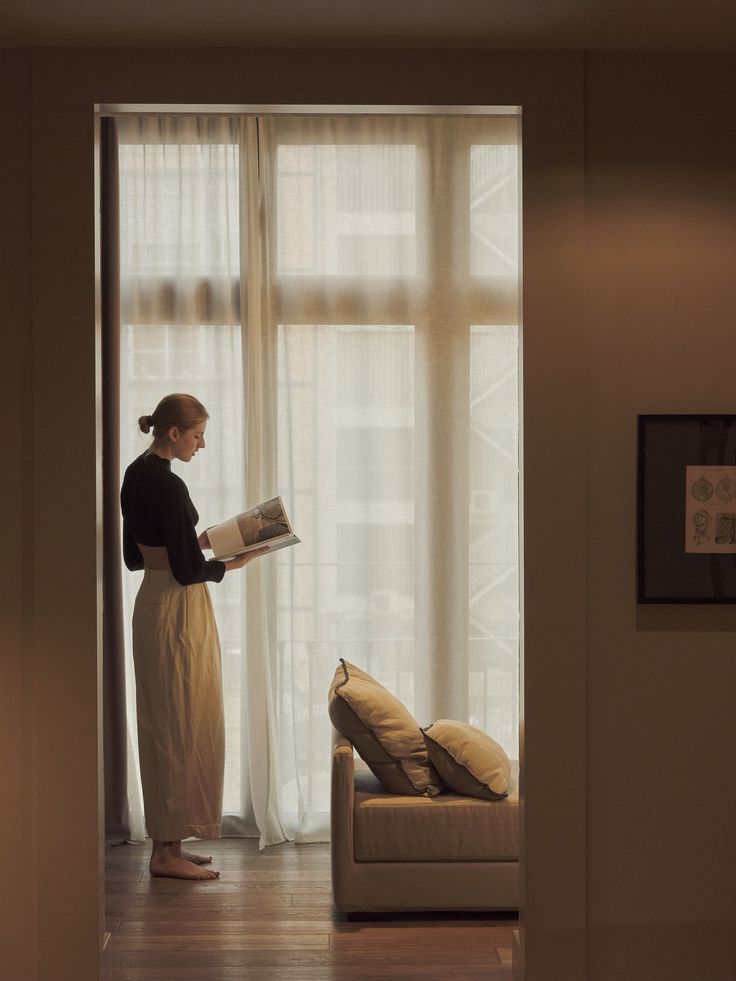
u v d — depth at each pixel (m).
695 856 3.07
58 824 3.01
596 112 3.05
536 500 3.03
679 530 3.06
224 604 4.53
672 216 3.07
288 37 2.90
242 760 4.54
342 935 3.53
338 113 3.07
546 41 2.96
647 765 3.07
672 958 3.07
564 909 3.03
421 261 4.60
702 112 3.07
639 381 3.07
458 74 3.00
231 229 4.54
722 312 3.08
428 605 4.59
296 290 4.57
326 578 4.58
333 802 3.59
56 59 2.97
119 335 4.47
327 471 4.58
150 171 4.53
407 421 4.60
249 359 4.50
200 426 4.03
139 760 4.08
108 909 3.75
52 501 3.00
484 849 3.58
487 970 3.27
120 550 4.43
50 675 3.00
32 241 3.00
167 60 2.98
